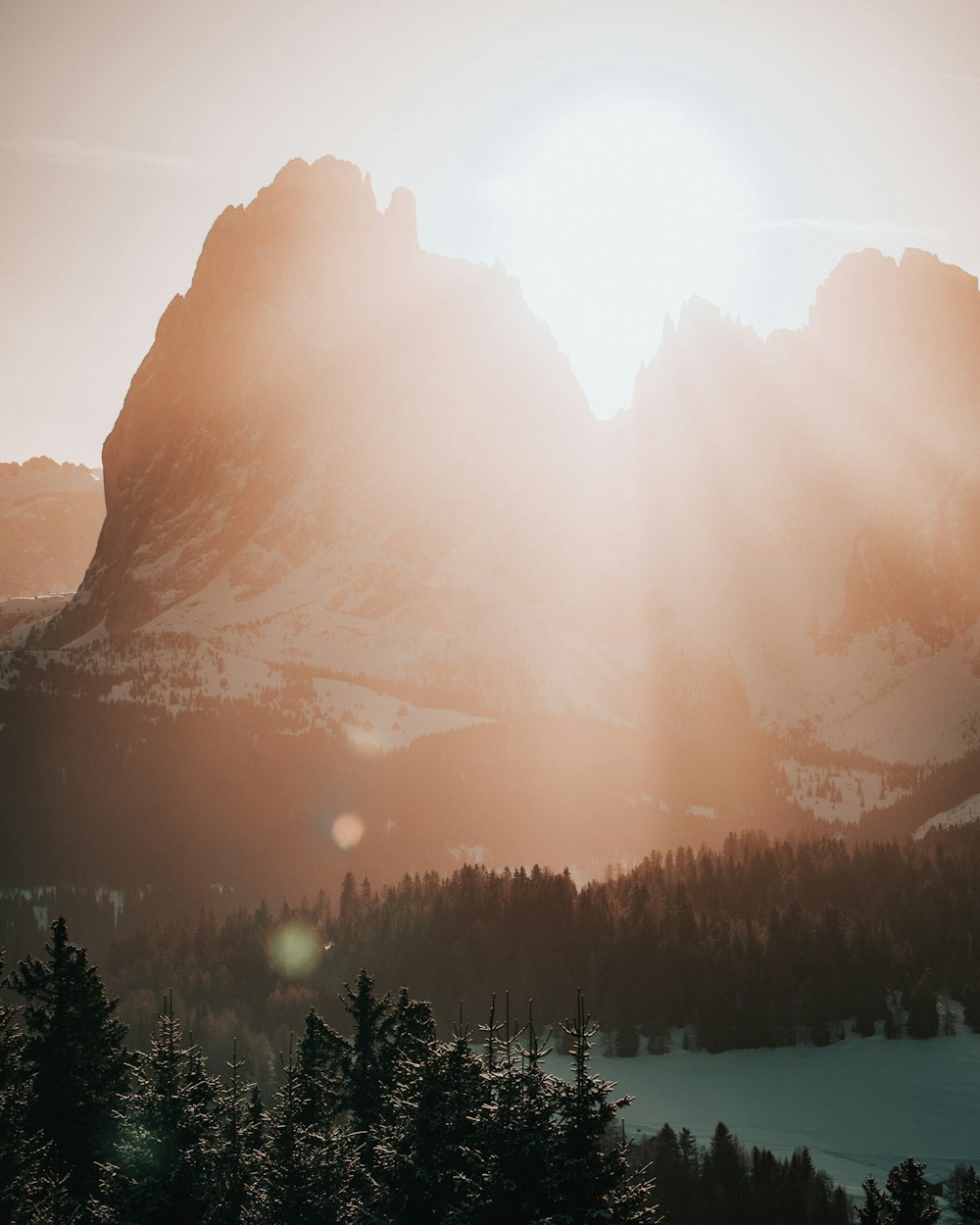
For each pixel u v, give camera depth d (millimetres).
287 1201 71125
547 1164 61250
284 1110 79125
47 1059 89500
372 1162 77438
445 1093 68062
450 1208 64375
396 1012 92688
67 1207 77062
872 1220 76625
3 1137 75000
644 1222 61562
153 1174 70062
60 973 91812
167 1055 75938
